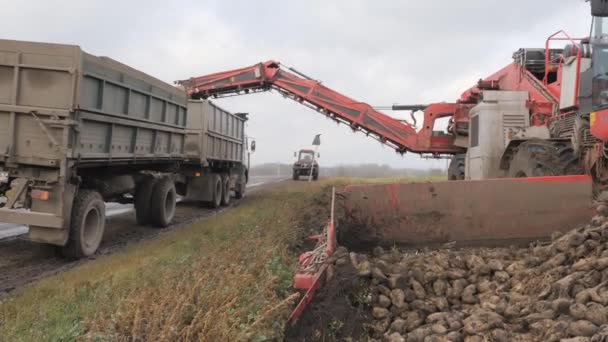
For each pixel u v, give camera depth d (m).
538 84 10.76
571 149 7.80
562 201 6.45
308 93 17.14
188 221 13.15
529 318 3.94
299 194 19.09
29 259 7.85
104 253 8.52
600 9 6.39
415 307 4.64
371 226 6.65
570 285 4.20
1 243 8.99
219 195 16.69
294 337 4.24
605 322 3.62
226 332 3.59
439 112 15.80
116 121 8.76
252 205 15.77
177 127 12.20
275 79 17.55
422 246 6.58
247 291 4.64
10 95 7.28
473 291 4.93
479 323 4.05
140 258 7.34
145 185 11.37
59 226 7.31
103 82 8.15
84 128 7.74
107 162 8.70
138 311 3.93
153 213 11.44
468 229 6.53
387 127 16.41
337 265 5.20
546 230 6.48
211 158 16.16
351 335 4.38
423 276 5.07
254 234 8.06
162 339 3.58
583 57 7.82
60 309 4.77
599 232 4.87
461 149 15.94
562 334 3.56
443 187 6.56
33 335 4.09
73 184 7.71
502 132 10.94
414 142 16.11
